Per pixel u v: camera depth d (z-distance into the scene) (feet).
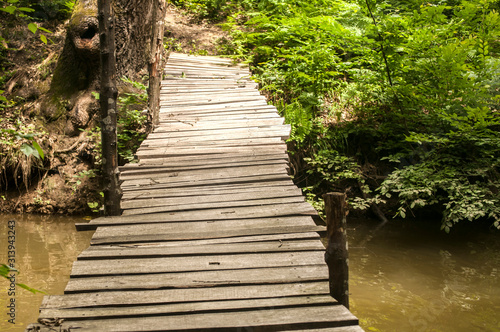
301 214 12.21
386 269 17.79
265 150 17.42
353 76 27.22
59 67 29.71
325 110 28.68
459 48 21.13
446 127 24.00
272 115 21.72
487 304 14.52
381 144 26.61
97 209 25.29
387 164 26.32
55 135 27.76
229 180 14.70
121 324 7.88
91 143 26.71
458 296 15.12
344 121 27.43
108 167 13.24
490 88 23.21
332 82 28.76
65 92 29.19
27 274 16.63
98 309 8.34
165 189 14.28
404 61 23.85
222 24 36.17
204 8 40.86
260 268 9.73
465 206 20.01
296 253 10.30
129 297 8.71
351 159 25.73
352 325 7.99
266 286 9.10
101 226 11.85
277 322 7.91
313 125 26.81
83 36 27.63
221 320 8.02
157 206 13.01
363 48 25.85
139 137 26.66
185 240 11.08
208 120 21.38
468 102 22.71
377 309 14.05
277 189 13.96
